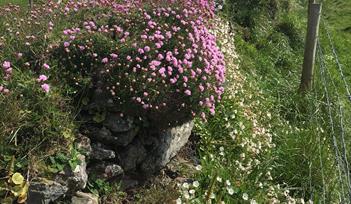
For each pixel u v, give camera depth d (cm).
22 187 106
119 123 127
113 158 126
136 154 131
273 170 165
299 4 414
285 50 293
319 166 164
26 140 111
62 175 110
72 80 126
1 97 112
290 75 267
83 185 113
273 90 241
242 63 246
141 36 133
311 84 235
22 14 162
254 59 265
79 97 126
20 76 119
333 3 491
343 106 220
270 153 170
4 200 104
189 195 129
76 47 129
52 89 120
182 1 167
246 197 131
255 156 164
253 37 295
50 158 110
